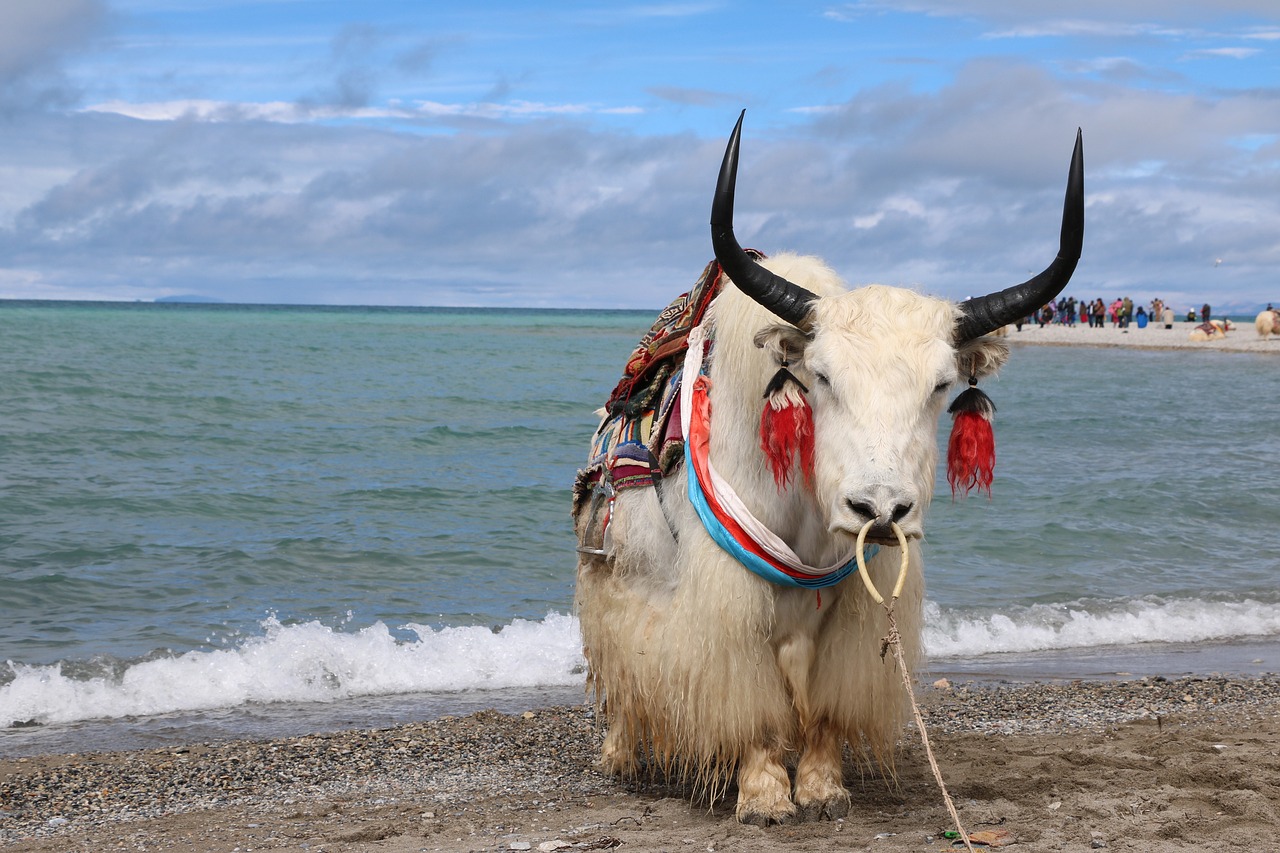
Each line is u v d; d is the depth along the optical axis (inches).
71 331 2146.9
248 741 238.2
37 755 231.5
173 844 173.6
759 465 156.3
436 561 415.2
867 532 132.3
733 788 188.5
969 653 325.1
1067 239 140.3
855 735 167.0
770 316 154.3
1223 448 799.7
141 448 677.9
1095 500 548.1
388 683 290.4
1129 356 2018.9
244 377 1199.6
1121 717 244.1
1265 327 2327.8
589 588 184.4
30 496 514.3
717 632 156.6
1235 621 357.7
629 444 174.1
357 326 3058.6
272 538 444.8
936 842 151.3
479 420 867.4
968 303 147.1
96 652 304.5
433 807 188.9
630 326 3651.6
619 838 161.2
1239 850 143.6
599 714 208.5
